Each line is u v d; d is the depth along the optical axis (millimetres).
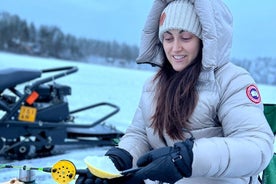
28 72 3941
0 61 17047
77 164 3818
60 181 1460
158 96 1631
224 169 1225
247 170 1244
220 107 1445
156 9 1688
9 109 3826
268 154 1276
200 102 1459
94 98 8609
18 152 3986
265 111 1895
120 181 1333
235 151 1228
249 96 1401
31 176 1665
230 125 1384
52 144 4121
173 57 1552
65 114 4238
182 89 1511
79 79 12930
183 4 1489
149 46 1754
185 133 1505
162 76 1682
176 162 1191
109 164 1373
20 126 3936
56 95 4254
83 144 4434
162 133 1592
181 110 1494
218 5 1445
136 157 1713
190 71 1504
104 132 4594
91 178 1406
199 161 1195
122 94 9867
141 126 1822
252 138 1288
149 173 1224
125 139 1802
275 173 1782
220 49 1470
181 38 1514
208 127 1485
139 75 19500
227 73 1469
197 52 1521
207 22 1405
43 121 4090
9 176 3387
